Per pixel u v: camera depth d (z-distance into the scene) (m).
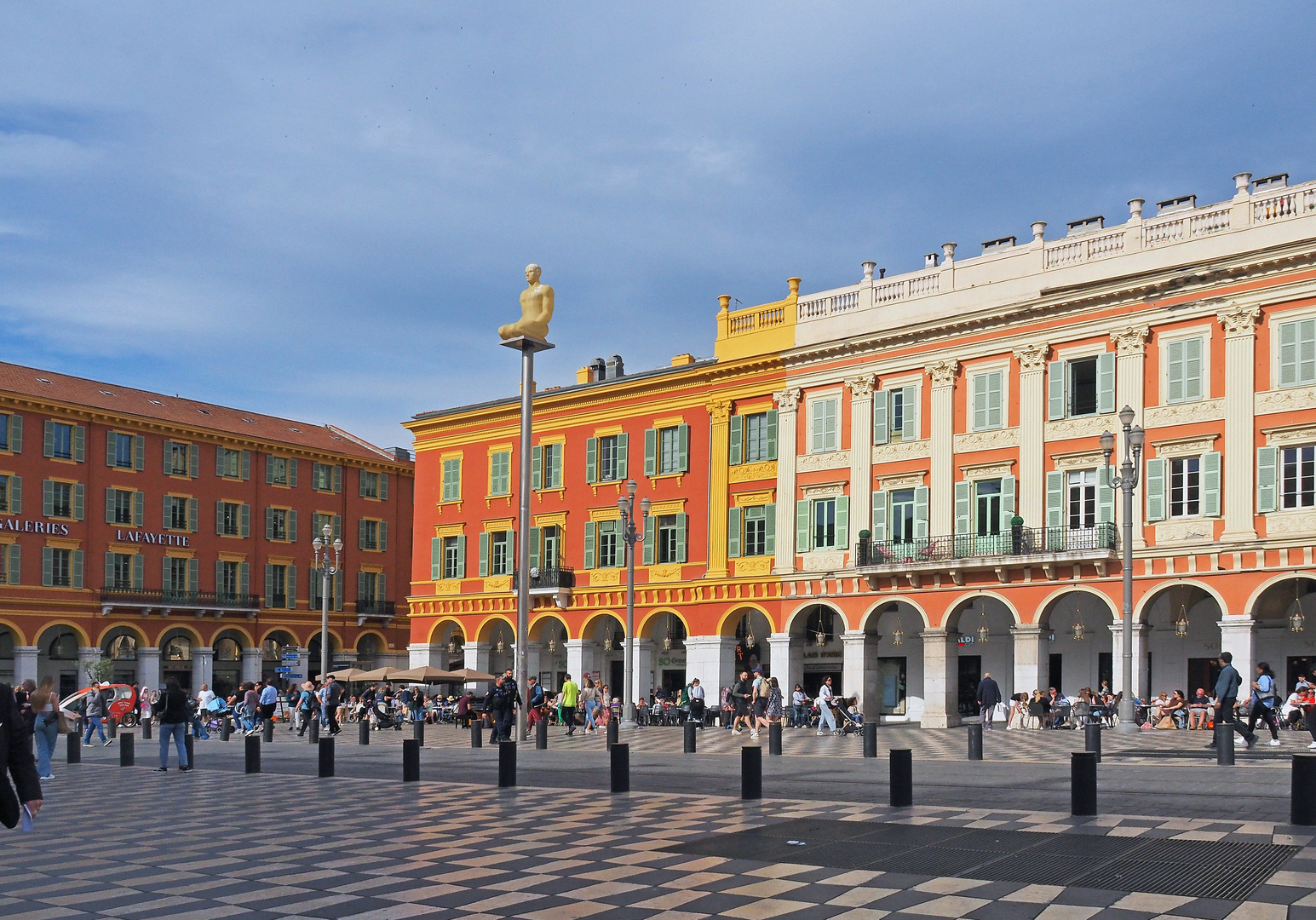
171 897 11.37
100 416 71.06
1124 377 44.25
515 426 62.56
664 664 58.12
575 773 23.88
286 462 81.62
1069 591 44.75
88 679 69.19
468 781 22.45
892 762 17.05
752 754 18.34
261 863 13.18
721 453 55.12
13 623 66.19
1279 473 40.72
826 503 52.12
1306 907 9.85
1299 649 42.03
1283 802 16.91
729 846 13.59
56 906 11.03
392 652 87.25
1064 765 24.56
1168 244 43.44
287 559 80.81
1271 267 41.03
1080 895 10.52
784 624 52.28
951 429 48.50
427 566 65.50
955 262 49.22
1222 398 42.03
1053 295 45.69
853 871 11.88
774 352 53.41
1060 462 45.53
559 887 11.44
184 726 26.44
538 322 36.53
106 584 70.75
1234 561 41.09
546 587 59.28
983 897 10.56
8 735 9.69
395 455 91.69
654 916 10.15
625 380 57.84
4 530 66.25
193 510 75.75
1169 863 11.86
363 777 23.94
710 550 54.94
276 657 80.31
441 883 11.77
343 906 10.80
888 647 52.31
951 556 47.25
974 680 50.00
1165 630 44.78
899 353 50.22
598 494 58.94
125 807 19.12
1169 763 23.91
